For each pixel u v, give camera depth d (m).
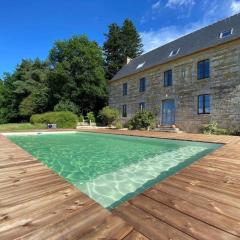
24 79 35.47
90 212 2.40
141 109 20.53
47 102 30.73
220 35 15.29
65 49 28.88
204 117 15.30
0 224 2.15
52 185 3.33
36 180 3.60
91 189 4.05
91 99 29.81
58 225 2.13
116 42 37.91
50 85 29.81
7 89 36.59
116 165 6.14
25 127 20.61
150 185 4.29
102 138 13.23
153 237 1.92
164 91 18.41
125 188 4.11
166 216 2.32
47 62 37.53
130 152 8.30
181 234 1.98
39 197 2.84
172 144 10.13
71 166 6.05
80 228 2.07
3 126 21.06
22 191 3.06
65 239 1.90
